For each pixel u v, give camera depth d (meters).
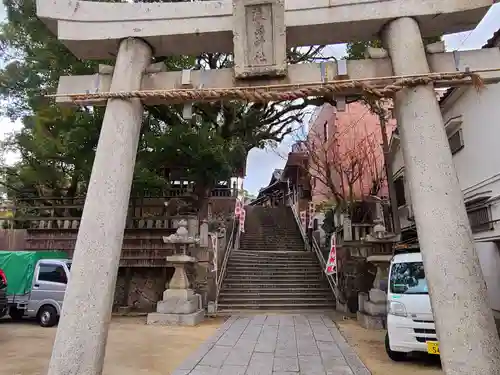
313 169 22.75
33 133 14.33
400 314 7.52
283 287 16.89
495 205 9.92
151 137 13.77
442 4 4.94
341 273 15.69
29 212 18.09
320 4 5.11
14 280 13.05
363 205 18.69
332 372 6.77
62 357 4.21
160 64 5.41
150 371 6.79
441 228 4.23
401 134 4.78
